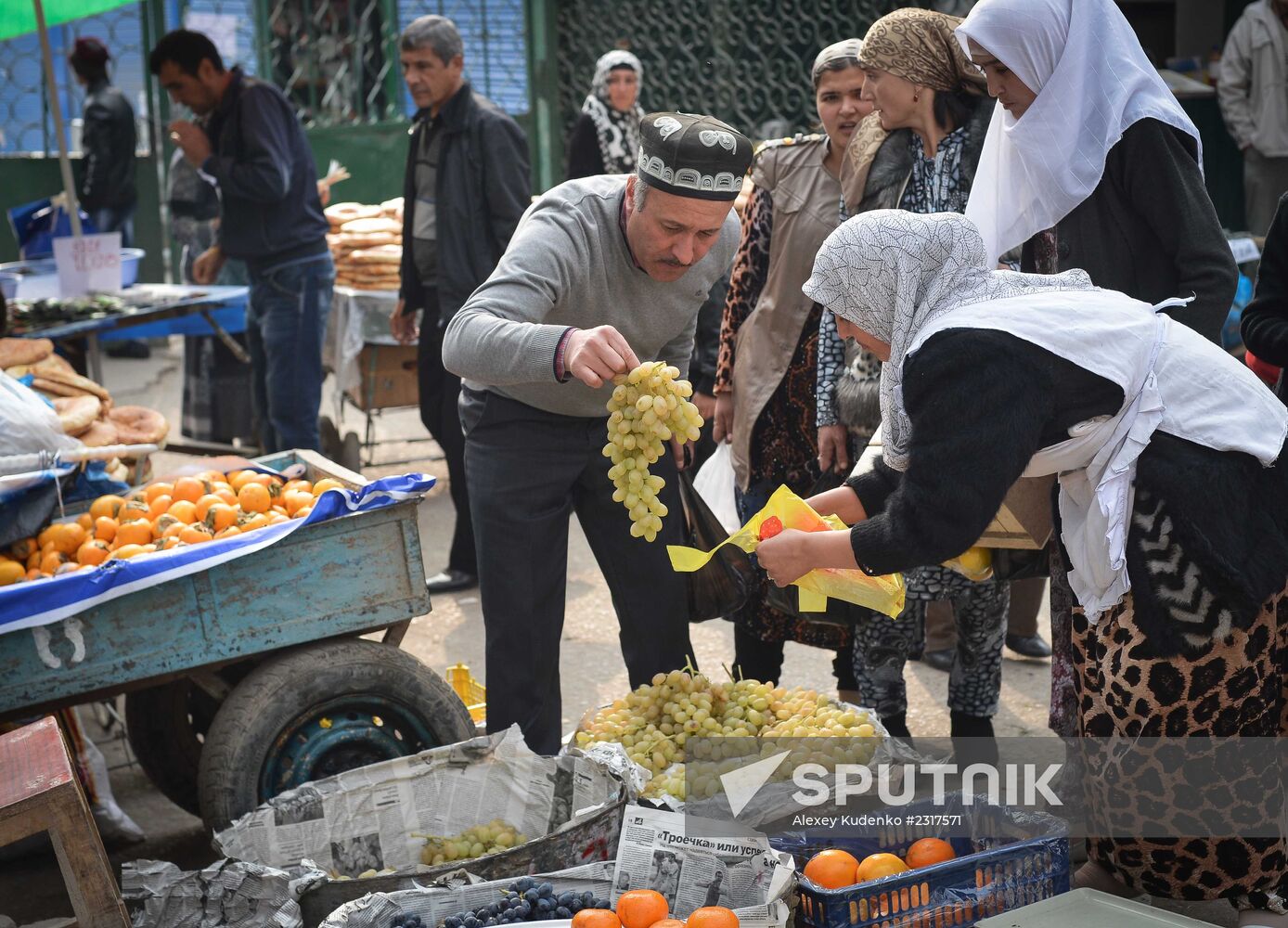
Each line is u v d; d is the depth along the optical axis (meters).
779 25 8.80
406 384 7.11
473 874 2.63
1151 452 2.40
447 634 5.23
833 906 2.42
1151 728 2.47
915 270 2.43
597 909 2.49
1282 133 7.81
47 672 3.02
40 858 3.65
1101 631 2.54
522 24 9.97
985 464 2.25
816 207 3.71
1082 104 2.98
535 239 3.01
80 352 6.51
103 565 3.04
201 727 4.03
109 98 10.12
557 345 2.71
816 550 2.48
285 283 6.17
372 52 10.54
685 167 2.84
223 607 3.16
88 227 9.25
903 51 3.31
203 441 7.34
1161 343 2.44
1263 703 2.49
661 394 2.68
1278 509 2.43
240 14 11.26
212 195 8.06
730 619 3.92
